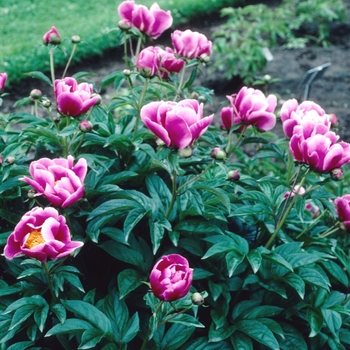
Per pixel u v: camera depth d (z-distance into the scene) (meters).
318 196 1.19
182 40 1.33
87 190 1.12
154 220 1.12
